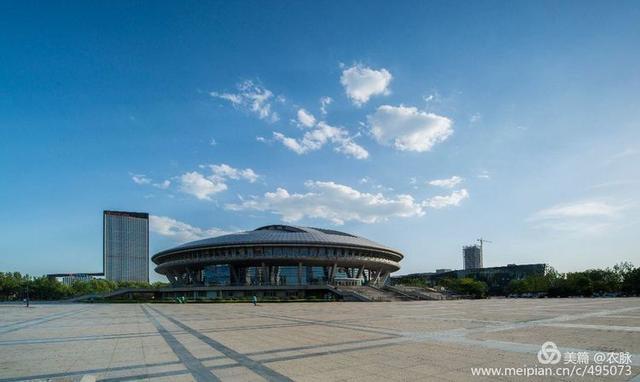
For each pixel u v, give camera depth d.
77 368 14.91
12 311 60.84
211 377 13.13
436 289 141.50
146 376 13.45
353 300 96.69
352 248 121.75
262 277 121.06
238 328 28.34
